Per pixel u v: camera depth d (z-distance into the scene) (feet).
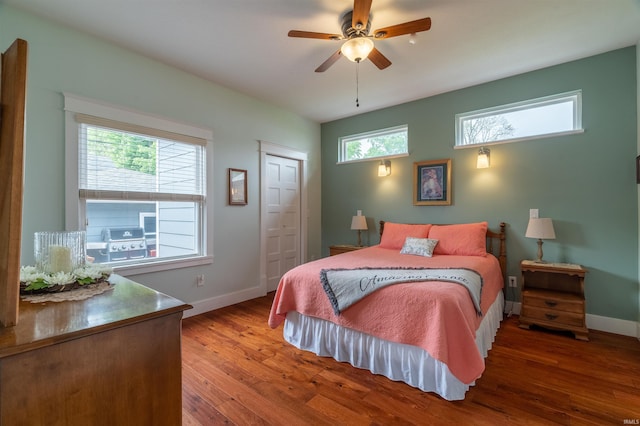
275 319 8.40
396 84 11.41
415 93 12.32
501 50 9.00
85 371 2.92
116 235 9.05
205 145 11.02
